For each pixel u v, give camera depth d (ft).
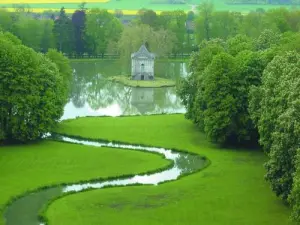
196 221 476.95
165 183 574.56
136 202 521.65
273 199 523.70
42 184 566.77
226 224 469.16
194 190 552.00
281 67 576.61
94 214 493.36
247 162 641.81
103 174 602.03
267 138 555.28
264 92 579.07
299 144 454.40
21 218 488.85
